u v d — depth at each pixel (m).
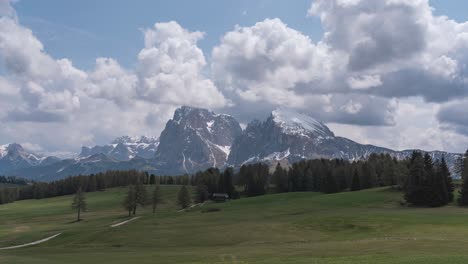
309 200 182.50
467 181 153.50
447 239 71.25
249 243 86.88
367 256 54.16
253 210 162.62
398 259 49.81
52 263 66.44
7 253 88.75
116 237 102.38
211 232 102.00
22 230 149.88
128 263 63.72
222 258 63.00
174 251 79.12
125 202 190.50
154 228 112.88
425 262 46.69
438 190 152.62
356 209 150.00
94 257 73.56
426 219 101.75
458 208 143.25
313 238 88.94
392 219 102.00
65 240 108.44
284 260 55.88
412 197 156.75
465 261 46.41
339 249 64.44
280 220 120.06
